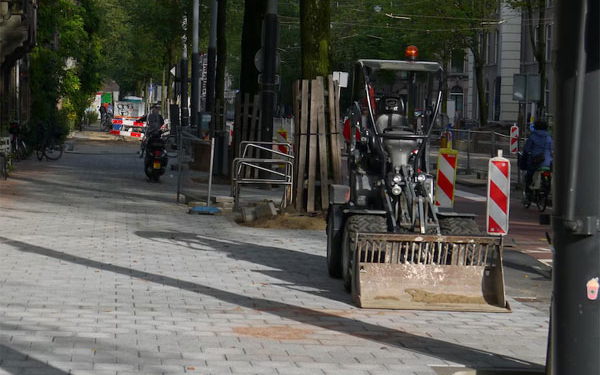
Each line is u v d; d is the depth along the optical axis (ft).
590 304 19.06
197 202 67.46
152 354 25.86
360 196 39.88
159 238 50.31
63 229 52.34
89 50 177.88
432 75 41.37
